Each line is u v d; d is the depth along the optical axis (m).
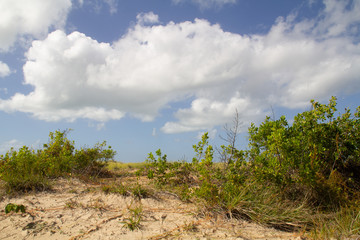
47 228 3.80
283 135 5.44
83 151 9.09
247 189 4.82
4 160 6.69
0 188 5.67
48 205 4.82
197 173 6.66
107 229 3.73
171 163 6.99
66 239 3.43
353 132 5.89
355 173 6.04
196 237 3.43
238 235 3.48
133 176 8.79
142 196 5.20
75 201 4.99
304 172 4.81
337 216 4.21
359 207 4.38
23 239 3.46
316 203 4.97
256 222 4.02
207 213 4.30
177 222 4.00
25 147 7.20
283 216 4.07
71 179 6.98
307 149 5.61
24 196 5.38
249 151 6.18
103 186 5.71
